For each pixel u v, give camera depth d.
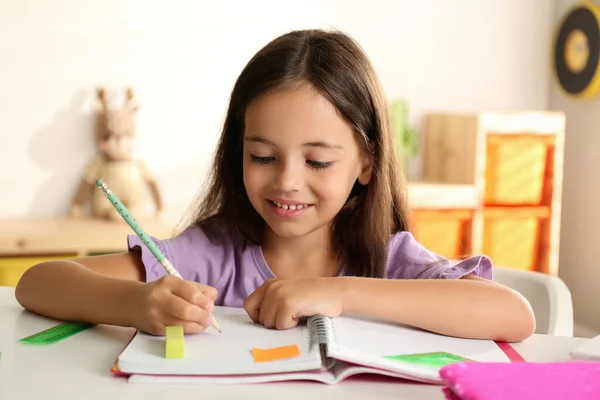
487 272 1.09
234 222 1.24
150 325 0.85
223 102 2.76
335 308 0.89
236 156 1.21
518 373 0.66
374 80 1.13
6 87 2.60
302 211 1.04
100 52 2.65
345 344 0.80
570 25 2.86
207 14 2.72
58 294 0.95
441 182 2.79
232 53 2.76
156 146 2.73
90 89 2.66
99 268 1.09
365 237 1.20
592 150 2.85
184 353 0.77
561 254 3.04
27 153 2.63
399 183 1.27
